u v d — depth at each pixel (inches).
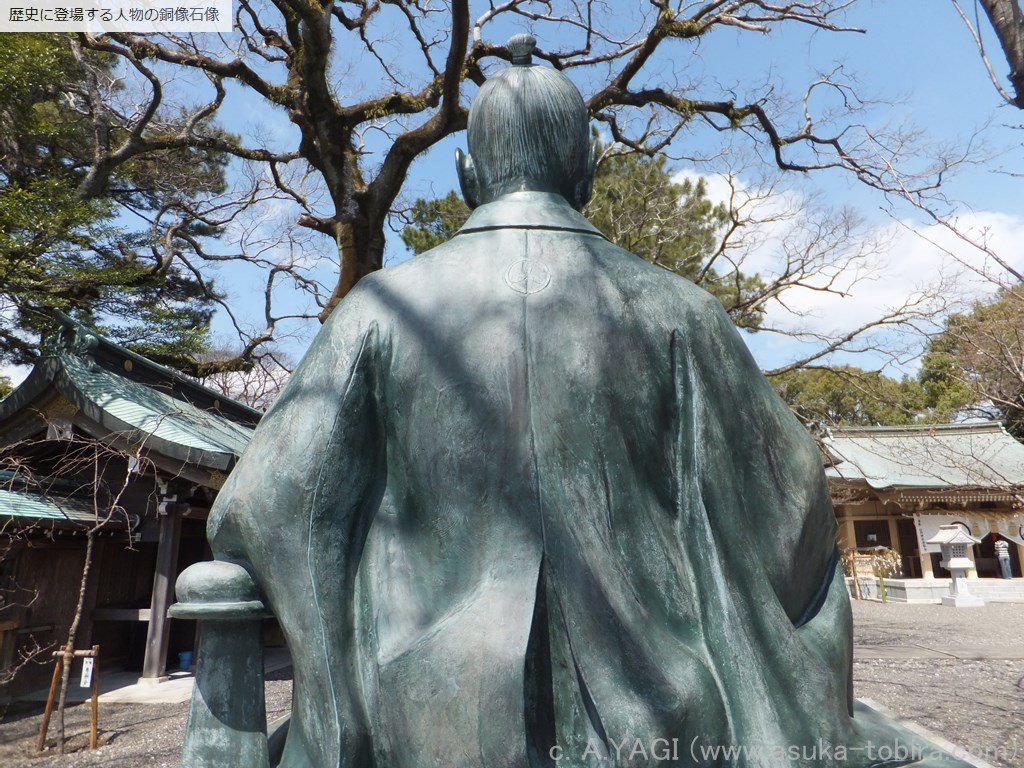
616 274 66.9
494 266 66.2
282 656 398.3
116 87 470.3
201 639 60.9
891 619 591.2
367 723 55.5
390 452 63.3
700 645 57.7
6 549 282.4
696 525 60.5
